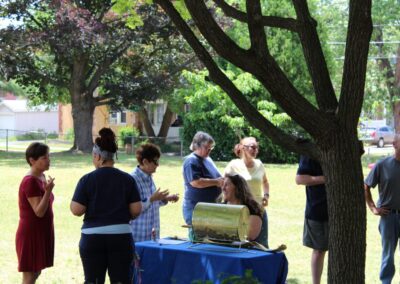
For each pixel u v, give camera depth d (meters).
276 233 13.06
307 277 9.30
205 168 8.85
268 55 5.12
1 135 65.06
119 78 40.31
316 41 5.38
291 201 18.08
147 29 36.22
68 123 61.66
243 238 6.57
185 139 36.44
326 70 5.39
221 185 7.98
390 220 8.40
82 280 9.05
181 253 6.51
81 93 39.31
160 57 40.16
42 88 39.81
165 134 49.16
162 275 6.61
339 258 5.19
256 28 5.12
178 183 22.09
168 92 40.75
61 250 11.13
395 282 9.17
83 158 34.06
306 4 5.38
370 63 47.94
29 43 34.78
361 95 5.13
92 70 40.84
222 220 6.56
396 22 48.28
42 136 56.78
